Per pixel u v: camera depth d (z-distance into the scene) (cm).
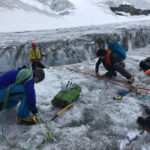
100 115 279
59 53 869
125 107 296
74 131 243
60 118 272
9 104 240
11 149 208
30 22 2231
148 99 327
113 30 1243
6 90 222
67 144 217
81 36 1031
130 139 229
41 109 297
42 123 257
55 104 302
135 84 403
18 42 909
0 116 266
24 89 228
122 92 363
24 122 249
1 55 793
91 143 218
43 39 980
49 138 228
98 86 398
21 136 230
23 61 834
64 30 1548
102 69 534
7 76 225
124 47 1155
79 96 346
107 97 343
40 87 391
